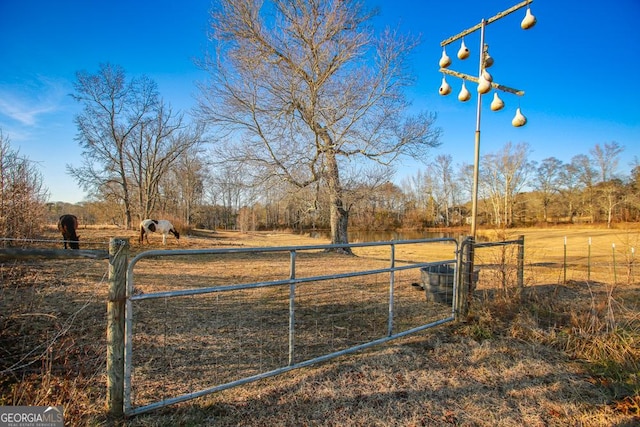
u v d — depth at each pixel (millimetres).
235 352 3305
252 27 11680
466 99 5836
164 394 2527
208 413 2355
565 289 6414
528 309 4617
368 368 3078
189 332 3730
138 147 28625
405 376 2969
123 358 2209
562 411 2562
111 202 29391
